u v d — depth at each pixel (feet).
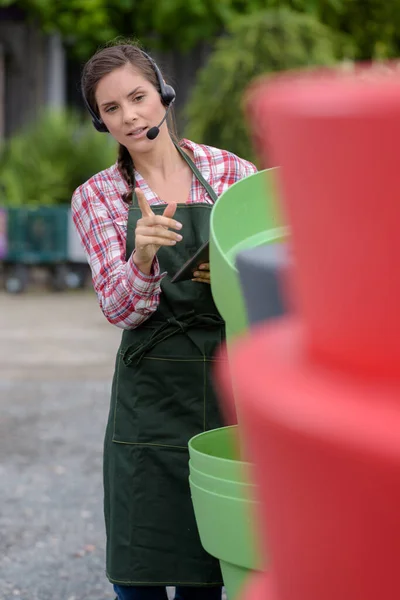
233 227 5.54
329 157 1.10
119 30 48.93
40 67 52.19
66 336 29.14
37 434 17.76
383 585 1.16
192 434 7.30
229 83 32.53
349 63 1.41
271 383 1.14
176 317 7.25
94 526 12.98
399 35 48.57
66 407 20.02
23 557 11.86
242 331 4.36
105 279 7.20
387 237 1.10
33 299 38.40
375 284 1.11
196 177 7.54
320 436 1.05
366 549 1.13
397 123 1.04
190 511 7.32
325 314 1.17
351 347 1.13
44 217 40.34
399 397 1.08
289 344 1.24
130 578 7.39
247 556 5.36
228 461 5.41
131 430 7.38
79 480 14.98
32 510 13.55
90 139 43.96
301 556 1.22
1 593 10.78
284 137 1.12
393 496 1.05
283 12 33.50
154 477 7.34
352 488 1.07
